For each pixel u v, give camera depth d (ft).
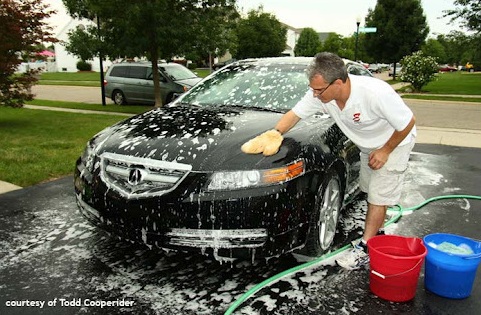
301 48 216.74
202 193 8.32
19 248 10.81
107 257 10.34
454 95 61.31
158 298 8.63
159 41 37.37
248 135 9.64
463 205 14.46
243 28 117.60
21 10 27.45
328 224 10.46
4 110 39.40
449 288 8.66
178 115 11.18
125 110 41.04
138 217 8.64
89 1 37.50
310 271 9.71
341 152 10.75
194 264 10.02
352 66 14.14
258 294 8.76
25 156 19.69
